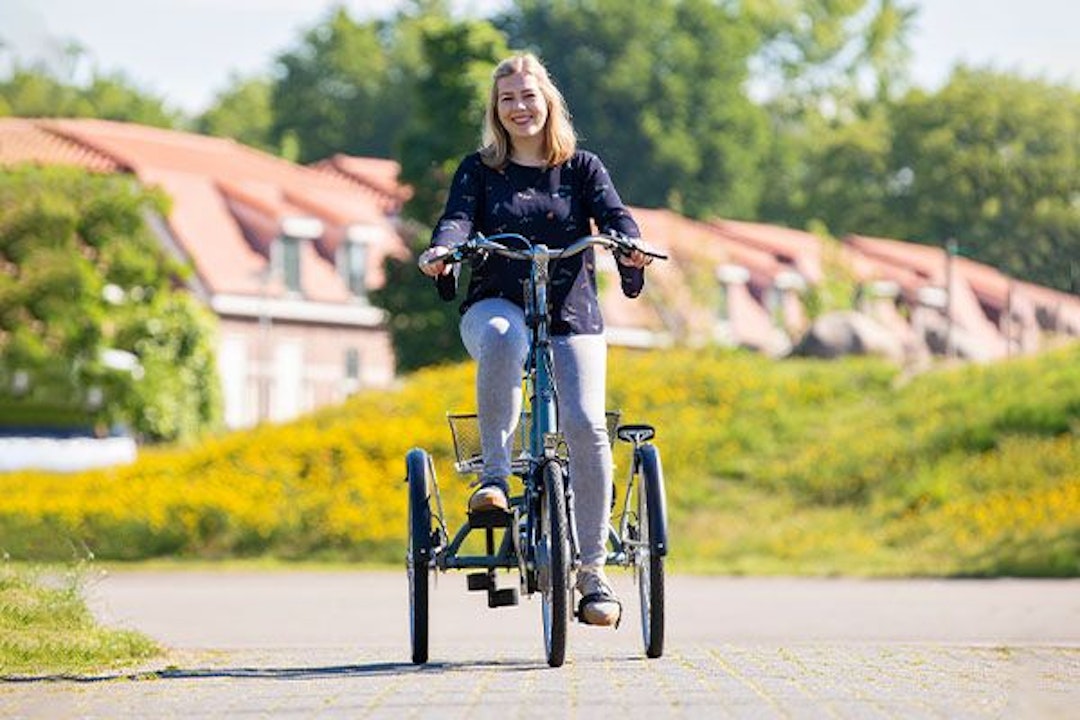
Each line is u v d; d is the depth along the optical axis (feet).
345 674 64.69
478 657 74.28
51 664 71.41
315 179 550.36
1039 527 186.80
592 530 64.13
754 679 59.41
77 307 353.10
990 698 54.08
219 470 215.31
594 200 66.18
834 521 203.51
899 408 237.25
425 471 68.44
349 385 489.67
